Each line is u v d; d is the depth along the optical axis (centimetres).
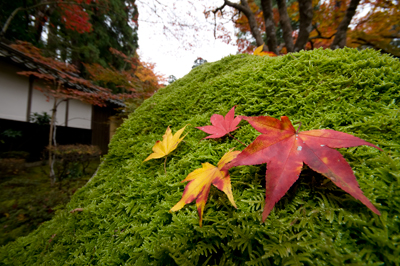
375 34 641
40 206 350
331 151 42
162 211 64
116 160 121
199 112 112
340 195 46
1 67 577
